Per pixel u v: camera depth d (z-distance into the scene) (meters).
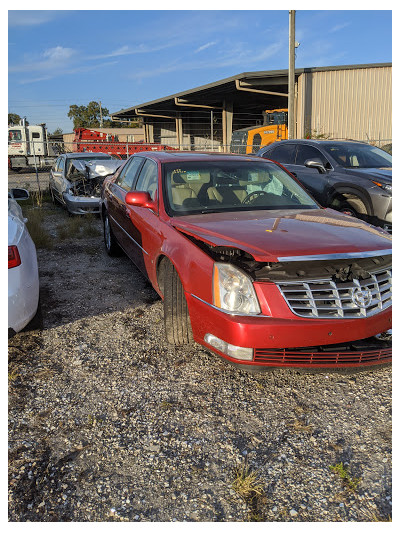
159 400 2.93
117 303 4.65
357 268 3.03
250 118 38.81
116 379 3.18
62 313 4.38
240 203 3.97
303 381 3.18
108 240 6.48
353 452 2.43
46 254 6.84
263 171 4.46
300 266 2.91
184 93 30.02
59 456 2.41
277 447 2.48
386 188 6.25
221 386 3.10
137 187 4.86
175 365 3.38
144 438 2.56
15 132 30.70
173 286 3.37
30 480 2.24
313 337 2.71
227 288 2.80
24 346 3.68
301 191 4.34
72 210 9.88
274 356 2.74
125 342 3.75
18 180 22.58
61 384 3.11
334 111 23.34
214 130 39.66
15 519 2.01
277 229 3.21
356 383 3.15
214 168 4.34
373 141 22.11
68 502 2.11
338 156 7.40
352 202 6.72
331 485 2.20
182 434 2.59
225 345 2.81
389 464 2.33
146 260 4.13
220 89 28.25
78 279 5.48
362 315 2.83
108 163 10.27
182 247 3.27
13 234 3.41
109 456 2.41
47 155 31.84
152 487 2.20
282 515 2.02
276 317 2.71
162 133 46.00
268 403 2.90
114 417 2.75
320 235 3.10
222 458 2.40
